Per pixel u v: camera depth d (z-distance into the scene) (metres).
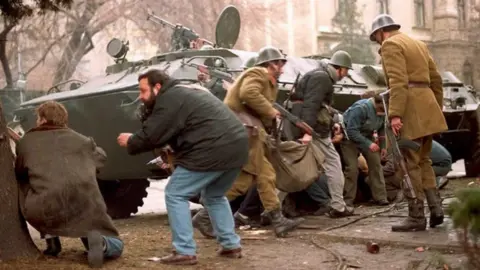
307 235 7.02
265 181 7.00
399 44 6.59
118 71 10.43
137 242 6.77
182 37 10.80
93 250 5.35
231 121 5.54
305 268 5.58
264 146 7.04
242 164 5.61
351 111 9.24
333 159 8.20
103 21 25.27
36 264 5.39
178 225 5.60
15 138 5.85
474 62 51.75
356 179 9.34
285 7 40.78
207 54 9.62
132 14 26.47
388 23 6.87
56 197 5.32
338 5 42.78
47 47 24.16
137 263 5.61
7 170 5.48
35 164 5.43
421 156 6.92
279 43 38.94
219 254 6.01
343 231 7.08
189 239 5.63
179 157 5.56
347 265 5.62
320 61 10.65
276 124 7.27
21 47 24.25
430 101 6.64
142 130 5.46
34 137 5.55
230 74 8.93
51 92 10.48
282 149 7.38
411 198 6.80
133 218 10.13
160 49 26.62
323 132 8.12
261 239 6.93
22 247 5.54
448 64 51.53
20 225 5.55
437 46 51.69
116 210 10.15
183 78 8.91
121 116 8.47
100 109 8.63
